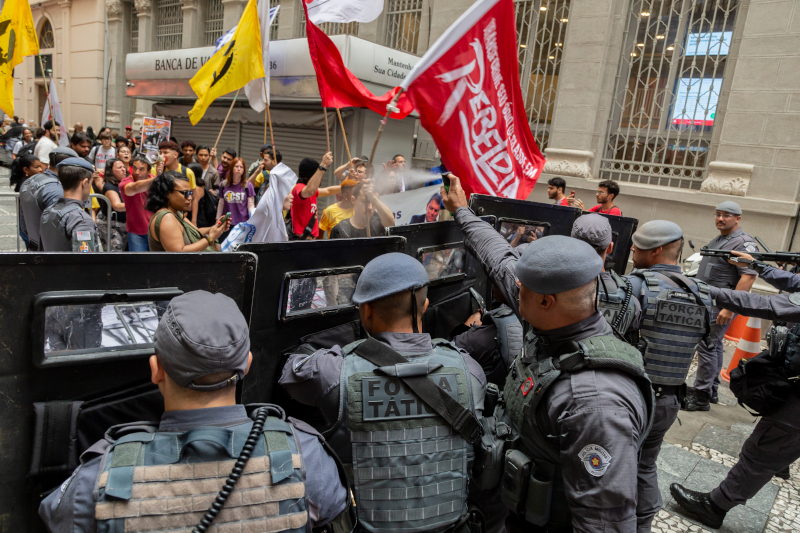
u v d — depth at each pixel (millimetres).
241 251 1720
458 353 1716
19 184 4836
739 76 6699
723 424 4402
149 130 7887
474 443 1623
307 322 2115
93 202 5715
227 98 10336
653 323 2551
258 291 1871
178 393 1149
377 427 1488
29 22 5441
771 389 2738
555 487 1508
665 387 2557
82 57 18609
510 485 1544
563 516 1518
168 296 1504
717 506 3047
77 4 18453
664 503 3293
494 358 2391
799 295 2664
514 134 3947
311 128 9195
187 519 1042
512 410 1577
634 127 7891
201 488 1062
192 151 8102
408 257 1757
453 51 3416
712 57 7180
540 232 3541
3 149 16328
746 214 6711
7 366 1261
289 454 1142
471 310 3176
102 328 1410
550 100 8641
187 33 14320
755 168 6648
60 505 1084
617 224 4273
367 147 8461
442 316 2924
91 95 18453
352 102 3664
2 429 1269
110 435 1169
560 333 1490
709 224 7027
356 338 2312
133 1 17062
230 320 1151
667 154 7672
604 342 1433
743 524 3152
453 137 3568
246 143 10414
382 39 10453
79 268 1351
